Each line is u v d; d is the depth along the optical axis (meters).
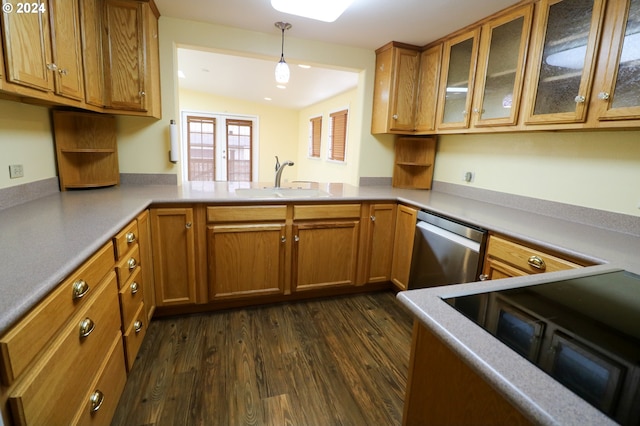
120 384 1.38
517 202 2.24
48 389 0.81
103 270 1.21
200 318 2.22
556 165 1.99
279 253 2.32
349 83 4.27
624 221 1.68
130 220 1.50
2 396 0.67
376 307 2.47
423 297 0.79
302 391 1.58
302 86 4.77
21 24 1.22
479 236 1.80
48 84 1.42
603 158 1.76
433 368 0.74
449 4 1.96
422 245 2.27
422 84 2.73
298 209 2.30
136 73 2.11
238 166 7.16
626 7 1.36
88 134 2.27
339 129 5.30
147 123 2.45
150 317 2.01
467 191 2.67
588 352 0.61
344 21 2.27
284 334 2.06
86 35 1.81
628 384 0.53
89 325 1.05
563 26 1.62
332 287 2.54
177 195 2.13
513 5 1.89
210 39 2.43
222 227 2.15
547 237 1.53
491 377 0.52
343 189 2.85
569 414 0.45
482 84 2.12
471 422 0.63
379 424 1.41
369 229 2.54
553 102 1.68
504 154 2.33
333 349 1.92
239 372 1.69
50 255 0.98
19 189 1.71
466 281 1.88
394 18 2.19
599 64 1.46
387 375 1.72
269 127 7.23
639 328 0.72
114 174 2.41
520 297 0.83
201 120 6.74
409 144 3.09
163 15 2.31
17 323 0.71
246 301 2.40
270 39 2.57
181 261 2.12
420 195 2.67
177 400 1.49
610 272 1.04
